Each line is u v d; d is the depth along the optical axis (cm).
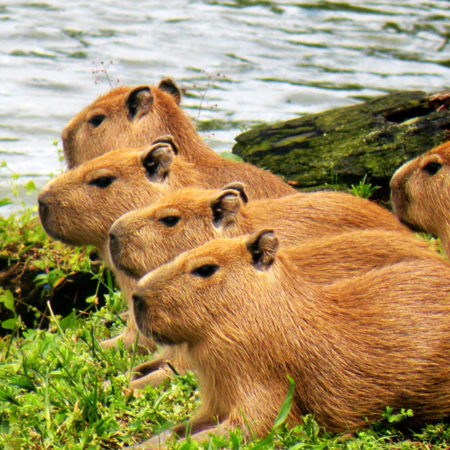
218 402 1334
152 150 1717
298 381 1306
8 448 1202
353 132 2562
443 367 1306
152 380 1530
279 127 2711
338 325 1325
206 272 1320
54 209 1719
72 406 1345
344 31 4562
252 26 4619
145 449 1256
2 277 2052
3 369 1456
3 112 3300
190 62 3984
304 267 1481
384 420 1307
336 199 1752
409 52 4250
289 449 1191
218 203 1548
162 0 5106
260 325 1302
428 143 2470
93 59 3972
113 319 1828
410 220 1906
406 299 1356
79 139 2088
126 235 1553
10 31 4266
